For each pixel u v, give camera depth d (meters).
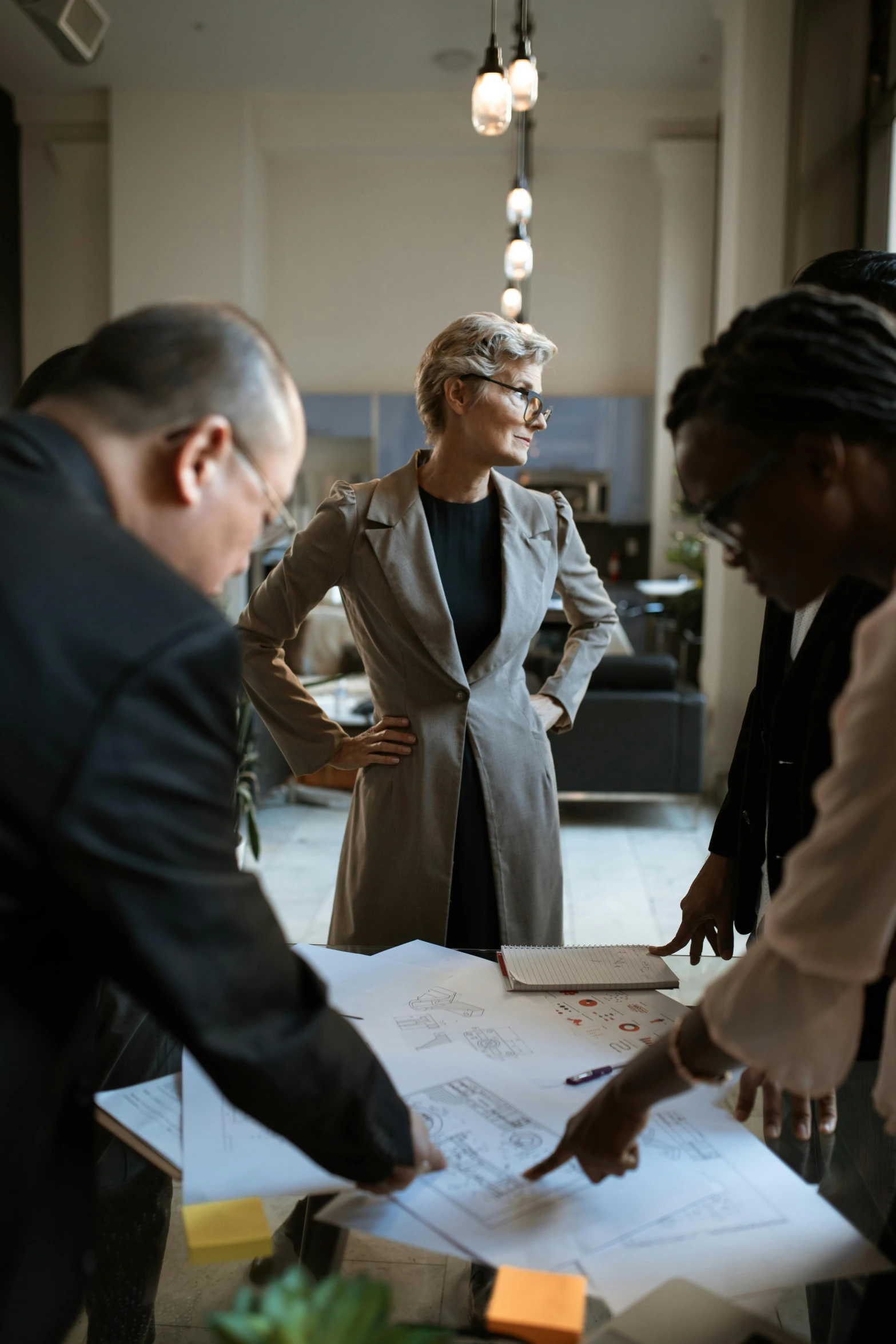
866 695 0.71
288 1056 0.72
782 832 1.32
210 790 0.70
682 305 8.49
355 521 1.73
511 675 1.80
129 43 7.19
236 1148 0.94
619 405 9.04
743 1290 0.77
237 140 7.91
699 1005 0.80
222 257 7.98
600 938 3.69
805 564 0.80
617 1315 0.75
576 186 8.99
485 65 3.29
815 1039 0.74
